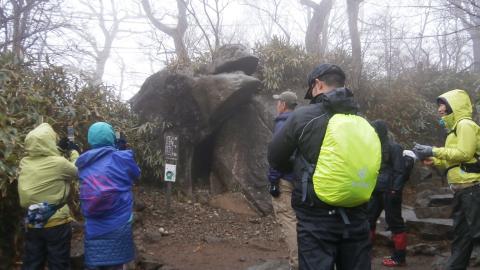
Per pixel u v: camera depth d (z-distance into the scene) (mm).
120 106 7531
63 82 6027
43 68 5953
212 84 7059
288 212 3848
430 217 6090
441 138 9062
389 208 4844
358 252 2328
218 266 4789
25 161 3658
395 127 8836
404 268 4777
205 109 7168
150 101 7781
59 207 3611
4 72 5199
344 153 2189
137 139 7355
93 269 3393
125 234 3453
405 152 3793
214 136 7633
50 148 3619
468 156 3467
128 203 3504
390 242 5418
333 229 2281
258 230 6160
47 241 3619
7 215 4484
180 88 7426
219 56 7730
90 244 3414
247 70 7723
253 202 6867
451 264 3637
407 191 7988
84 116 5918
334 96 2324
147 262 4633
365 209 2393
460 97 3633
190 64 8047
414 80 10375
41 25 7234
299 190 2363
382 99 9008
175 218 6387
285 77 8148
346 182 2174
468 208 3516
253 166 7121
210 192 7418
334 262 2340
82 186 3430
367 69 9766
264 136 7219
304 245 2301
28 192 3545
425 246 5234
